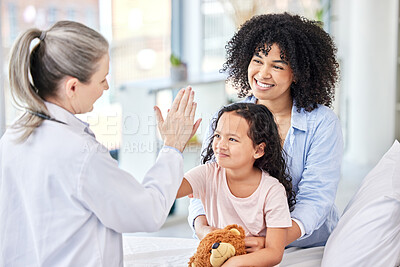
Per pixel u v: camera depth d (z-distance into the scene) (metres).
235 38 1.78
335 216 1.82
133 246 1.85
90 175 1.17
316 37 1.66
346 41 5.49
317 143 1.65
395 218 1.46
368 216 1.50
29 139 1.21
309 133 1.66
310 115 1.67
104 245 1.23
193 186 1.54
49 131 1.21
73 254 1.21
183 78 4.27
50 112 1.23
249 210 1.48
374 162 4.91
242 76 1.77
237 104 1.50
